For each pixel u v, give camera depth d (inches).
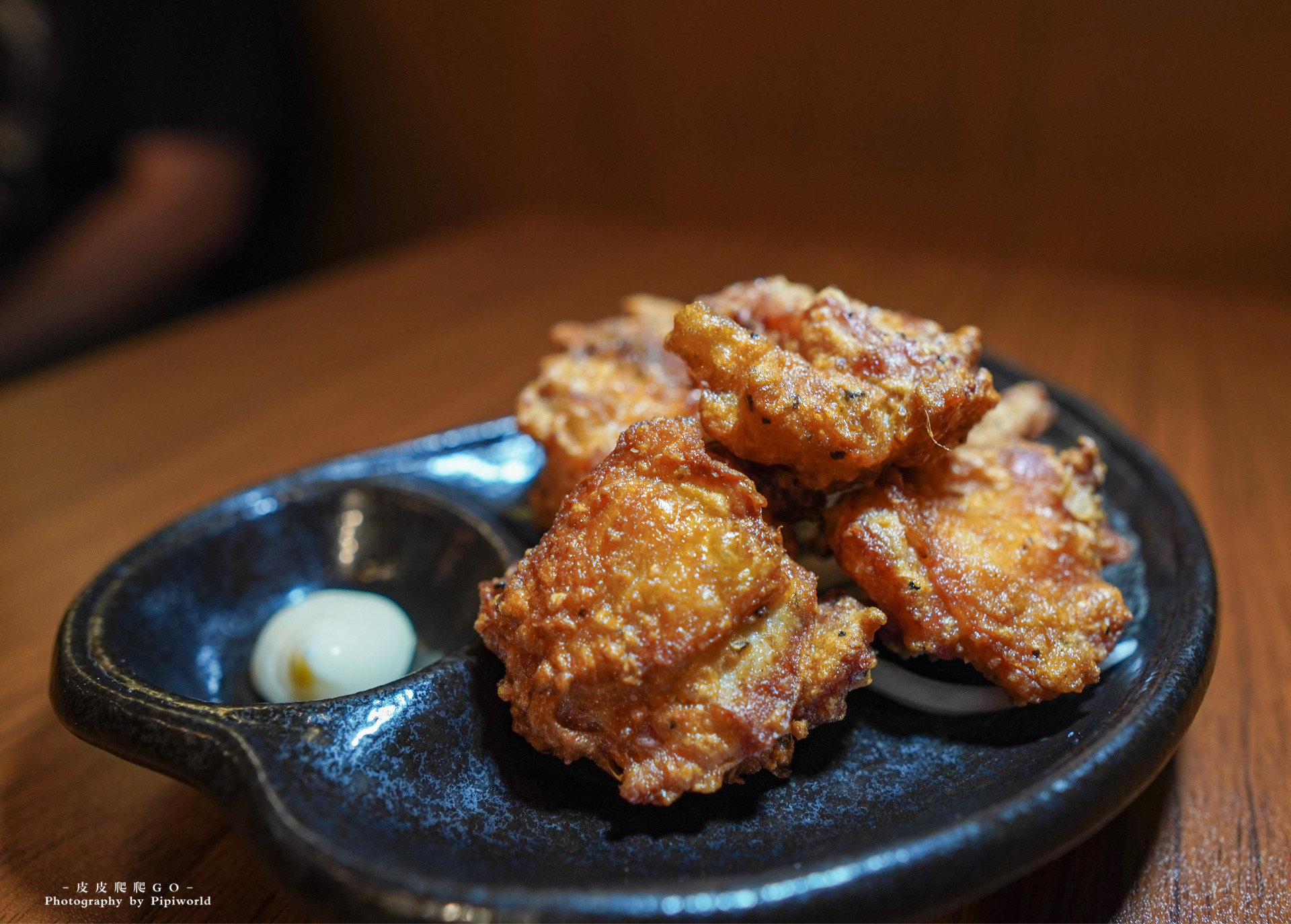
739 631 6.7
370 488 9.9
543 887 5.5
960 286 19.7
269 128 24.7
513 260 22.2
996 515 7.9
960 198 22.0
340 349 17.1
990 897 7.0
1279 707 8.7
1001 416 9.3
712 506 6.8
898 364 7.4
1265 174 18.8
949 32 20.6
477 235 24.6
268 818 5.9
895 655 7.9
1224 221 19.5
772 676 6.6
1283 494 11.7
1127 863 7.3
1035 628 7.3
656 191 25.8
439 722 7.1
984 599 7.3
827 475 7.2
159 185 23.3
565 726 6.6
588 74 25.0
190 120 23.5
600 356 9.8
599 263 21.7
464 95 27.0
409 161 28.8
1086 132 20.1
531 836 6.6
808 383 7.2
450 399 14.7
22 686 9.0
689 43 23.4
